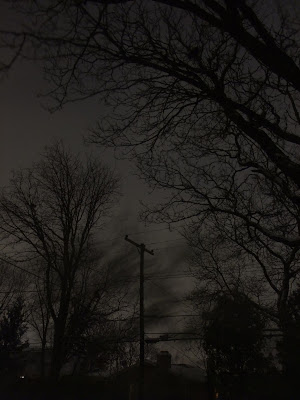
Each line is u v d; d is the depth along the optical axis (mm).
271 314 15734
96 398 23500
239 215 13789
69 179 28812
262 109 10219
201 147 12492
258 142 8953
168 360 27266
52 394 23141
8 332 36125
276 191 13062
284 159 8547
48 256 27391
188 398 21469
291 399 13938
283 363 14547
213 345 15906
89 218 28797
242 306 16016
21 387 23297
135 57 8609
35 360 36344
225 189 14297
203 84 9172
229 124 10719
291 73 7621
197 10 7832
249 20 7715
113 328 28875
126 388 24734
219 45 9164
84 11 7227
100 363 28828
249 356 15305
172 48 9125
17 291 36562
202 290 19297
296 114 10648
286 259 16594
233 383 15070
